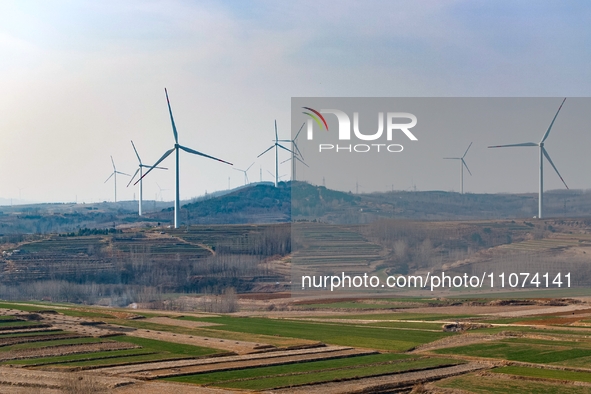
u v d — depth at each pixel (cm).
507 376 12725
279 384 12081
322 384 12156
